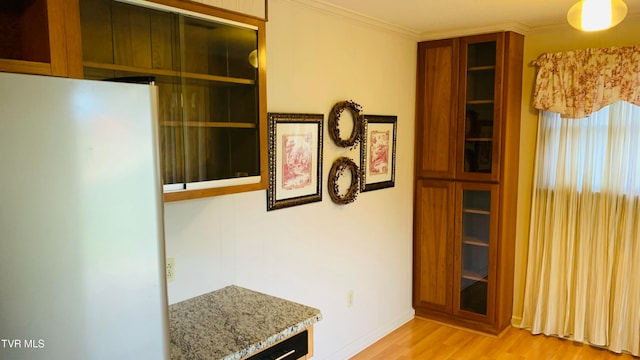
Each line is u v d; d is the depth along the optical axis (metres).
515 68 3.50
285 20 2.63
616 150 3.26
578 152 3.42
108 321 0.98
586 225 3.41
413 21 3.28
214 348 1.64
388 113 3.57
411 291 4.06
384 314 3.71
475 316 3.71
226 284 2.39
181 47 1.77
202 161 1.87
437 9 2.94
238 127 2.01
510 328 3.81
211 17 1.82
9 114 0.81
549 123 3.54
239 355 1.62
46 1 1.26
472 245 3.73
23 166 0.83
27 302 0.85
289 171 2.71
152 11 1.64
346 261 3.26
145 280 1.05
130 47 1.58
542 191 3.62
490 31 3.43
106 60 1.49
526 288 3.75
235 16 1.92
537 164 3.62
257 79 2.07
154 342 1.08
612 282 3.36
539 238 3.66
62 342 0.91
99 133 0.94
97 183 0.94
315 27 2.83
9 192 0.81
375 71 3.38
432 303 3.96
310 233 2.93
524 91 3.67
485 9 2.95
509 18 3.20
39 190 0.85
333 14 2.92
